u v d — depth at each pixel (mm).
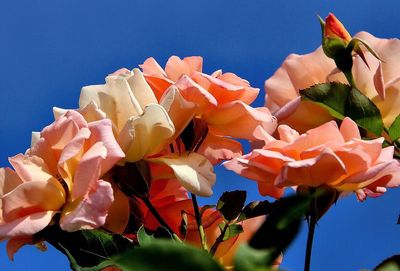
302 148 843
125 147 858
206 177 864
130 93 871
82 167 832
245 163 842
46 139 853
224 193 869
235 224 867
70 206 840
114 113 870
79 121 853
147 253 424
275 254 435
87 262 818
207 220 880
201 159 878
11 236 823
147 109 862
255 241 470
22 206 838
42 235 841
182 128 878
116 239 822
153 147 870
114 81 874
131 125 857
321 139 842
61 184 846
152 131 866
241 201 867
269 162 843
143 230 824
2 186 855
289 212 468
